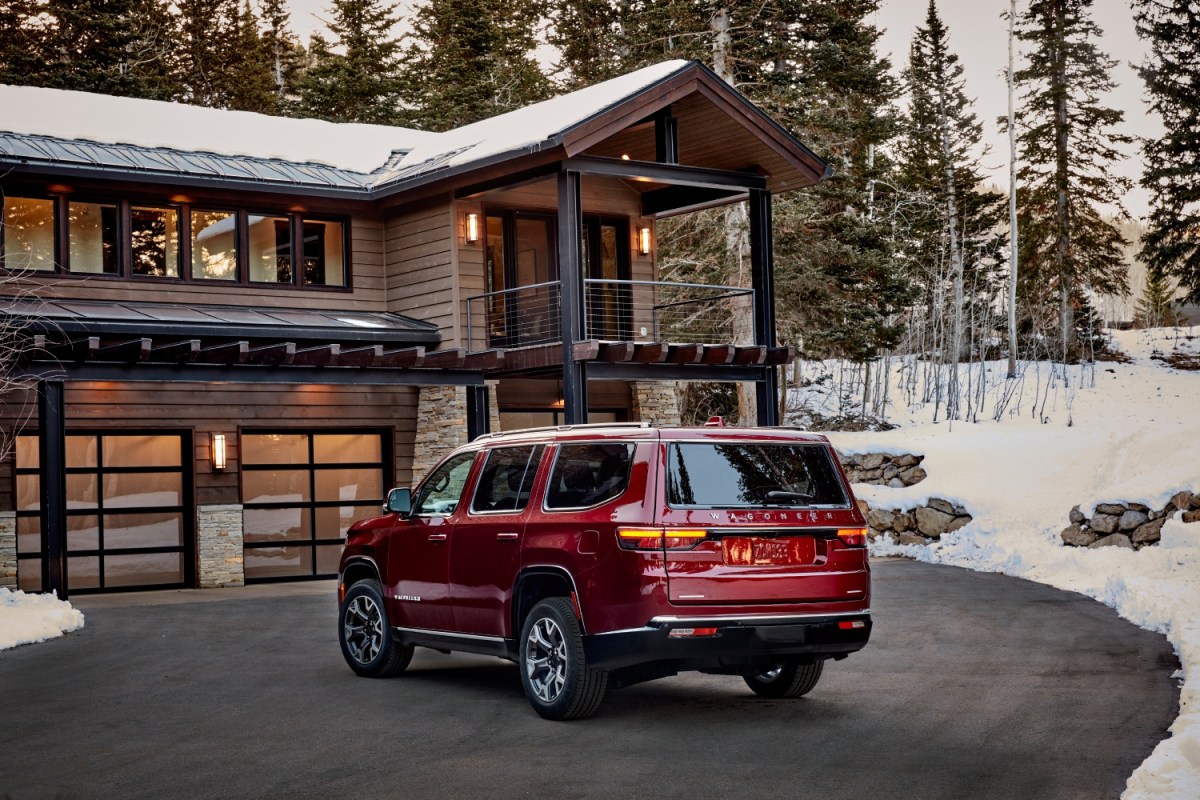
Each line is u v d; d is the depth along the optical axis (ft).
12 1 124.67
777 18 101.50
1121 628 40.83
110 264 64.64
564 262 61.82
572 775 22.80
